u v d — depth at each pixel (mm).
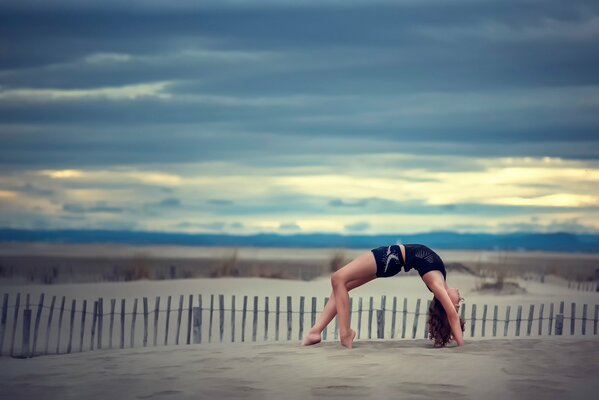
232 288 21719
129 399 7102
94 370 8375
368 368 8039
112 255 73812
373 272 9508
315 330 9719
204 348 9750
